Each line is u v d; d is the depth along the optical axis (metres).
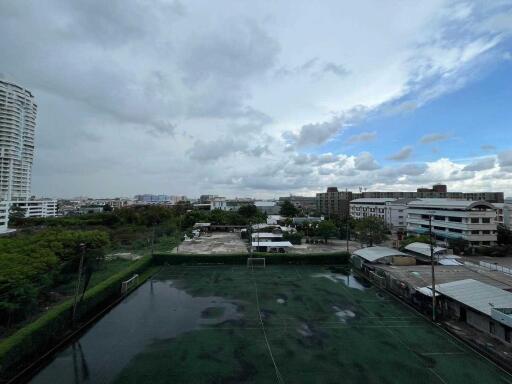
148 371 17.08
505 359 17.86
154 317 25.16
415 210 68.94
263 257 46.94
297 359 18.47
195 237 74.06
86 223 81.19
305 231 72.31
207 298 30.20
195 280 37.28
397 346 20.11
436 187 128.88
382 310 26.83
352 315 25.64
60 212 164.88
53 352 19.06
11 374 16.33
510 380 16.27
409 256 38.91
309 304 28.41
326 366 17.69
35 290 24.16
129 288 32.53
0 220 75.94
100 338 21.25
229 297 30.53
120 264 42.66
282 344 20.38
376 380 16.30
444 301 25.30
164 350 19.52
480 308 21.08
